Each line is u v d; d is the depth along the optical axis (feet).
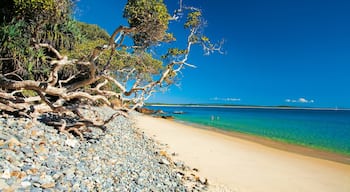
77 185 17.58
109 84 69.67
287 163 42.73
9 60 42.47
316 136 84.33
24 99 34.35
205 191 25.77
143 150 37.96
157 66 61.52
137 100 47.65
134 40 39.86
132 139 45.19
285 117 216.13
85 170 21.11
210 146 53.36
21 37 41.88
